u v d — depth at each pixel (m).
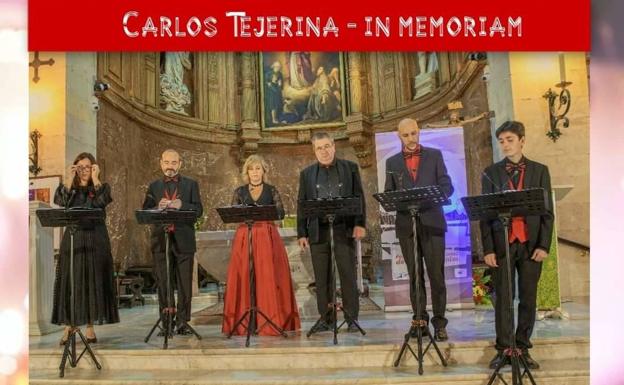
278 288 4.97
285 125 11.68
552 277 5.18
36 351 4.30
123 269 8.91
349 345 4.08
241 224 5.06
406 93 10.77
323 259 4.75
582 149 6.46
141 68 9.88
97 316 4.44
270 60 11.83
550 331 4.39
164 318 4.51
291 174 11.62
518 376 3.30
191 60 11.46
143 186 9.84
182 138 10.89
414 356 3.92
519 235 3.63
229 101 11.71
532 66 6.67
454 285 5.95
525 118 6.64
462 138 6.03
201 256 6.02
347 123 11.20
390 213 6.06
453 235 5.98
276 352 4.06
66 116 7.49
